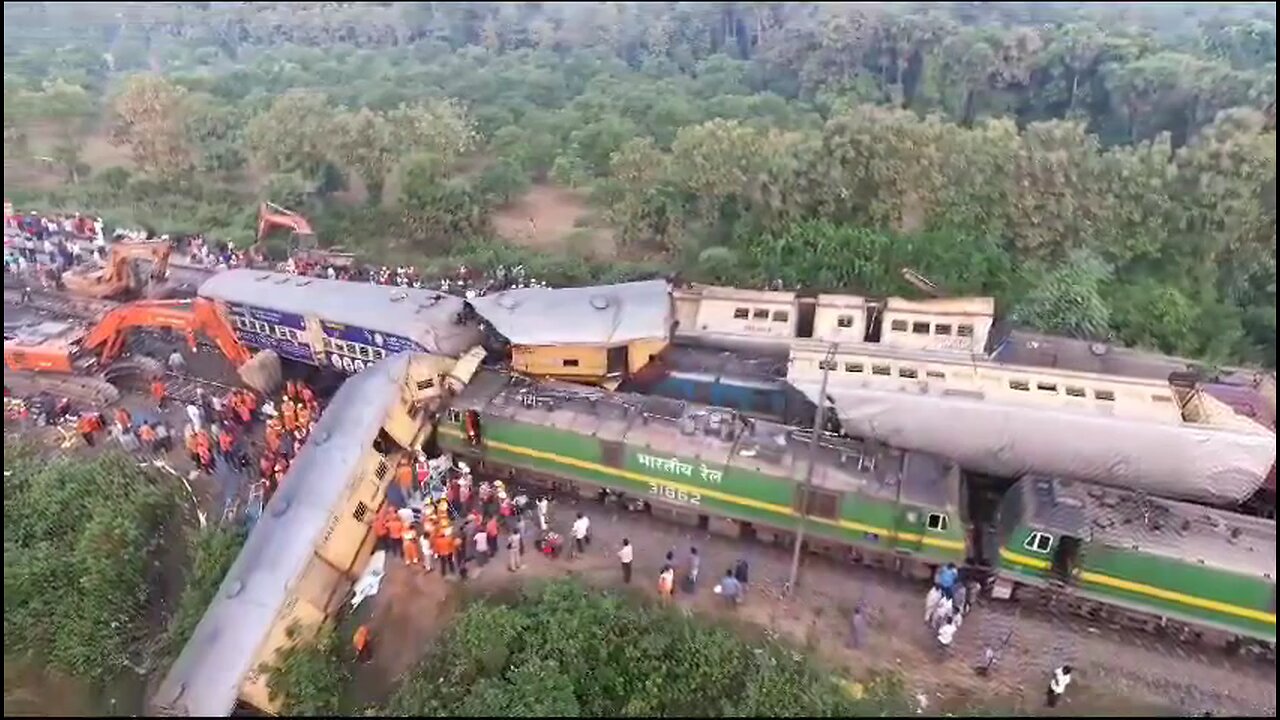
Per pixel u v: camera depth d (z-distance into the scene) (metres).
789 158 46.59
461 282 41.81
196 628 21.19
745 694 20.00
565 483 27.59
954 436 26.14
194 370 35.16
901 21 78.69
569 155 59.12
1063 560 21.78
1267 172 39.59
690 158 48.09
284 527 22.70
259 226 48.00
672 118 62.03
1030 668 21.45
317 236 48.09
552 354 30.27
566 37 95.38
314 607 22.45
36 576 24.45
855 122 47.53
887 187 44.84
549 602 22.33
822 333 31.80
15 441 30.05
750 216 45.84
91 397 32.56
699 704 20.19
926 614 22.38
